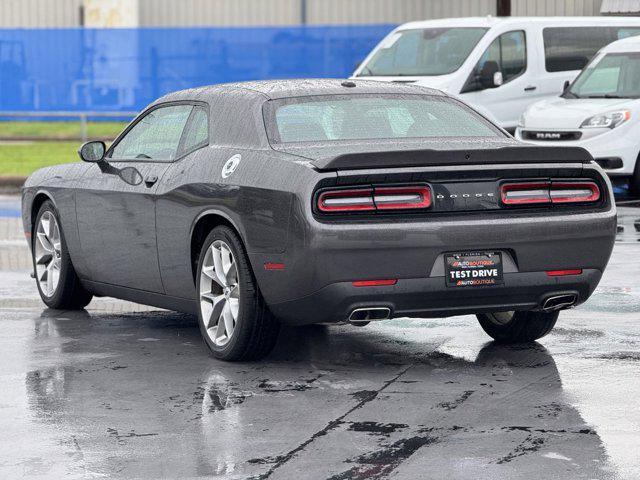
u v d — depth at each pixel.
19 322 13.30
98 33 43.44
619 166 25.80
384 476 7.76
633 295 14.67
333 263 10.02
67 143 41.69
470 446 8.39
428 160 10.20
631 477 7.70
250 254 10.59
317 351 11.60
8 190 30.39
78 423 9.12
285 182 10.25
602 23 29.91
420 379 10.38
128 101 43.72
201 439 8.65
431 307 10.36
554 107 26.58
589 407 9.38
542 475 7.75
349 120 11.31
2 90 43.59
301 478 7.75
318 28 43.56
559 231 10.54
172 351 11.70
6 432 8.88
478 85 28.05
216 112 11.67
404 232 10.09
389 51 29.00
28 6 51.06
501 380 10.31
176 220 11.54
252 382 10.36
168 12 51.06
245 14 50.47
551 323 11.65
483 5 48.59
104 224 12.73
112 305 14.43
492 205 10.41
